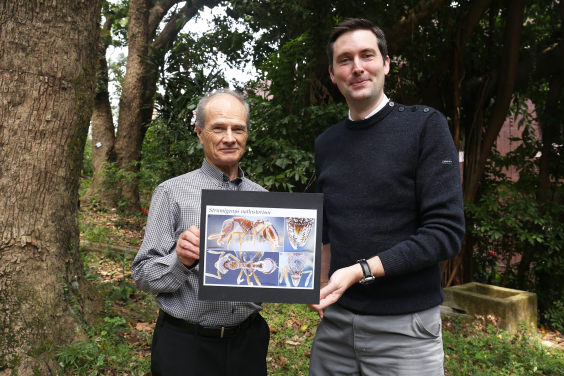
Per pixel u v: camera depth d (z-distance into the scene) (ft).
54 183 8.95
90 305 10.15
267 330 5.93
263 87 18.69
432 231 4.52
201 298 4.28
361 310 5.10
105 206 28.27
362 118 5.37
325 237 5.90
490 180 20.40
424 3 17.98
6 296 7.89
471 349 11.46
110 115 32.35
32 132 8.50
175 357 5.08
